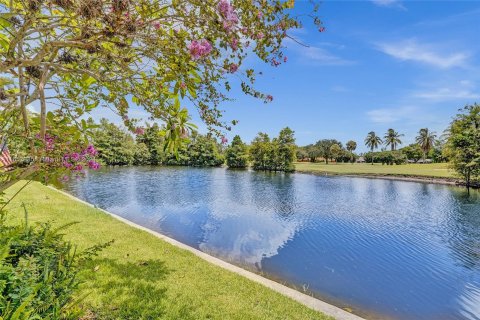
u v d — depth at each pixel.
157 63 2.30
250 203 17.41
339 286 7.19
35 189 11.76
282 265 8.26
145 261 5.03
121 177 29.22
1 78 2.35
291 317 3.75
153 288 3.99
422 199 20.83
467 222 13.98
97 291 3.66
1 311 1.54
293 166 49.31
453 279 7.73
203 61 2.22
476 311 6.27
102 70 2.60
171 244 6.35
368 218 14.55
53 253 2.38
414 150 83.56
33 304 1.70
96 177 28.59
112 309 3.30
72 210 8.46
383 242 10.72
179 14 1.95
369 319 5.86
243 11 2.19
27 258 2.04
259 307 3.91
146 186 22.70
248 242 10.14
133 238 6.35
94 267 4.39
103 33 1.74
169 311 3.44
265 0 2.26
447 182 31.61
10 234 2.31
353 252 9.52
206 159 54.72
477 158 26.11
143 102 2.32
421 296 6.83
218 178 32.69
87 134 2.88
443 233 12.05
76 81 2.75
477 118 27.78
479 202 19.61
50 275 1.94
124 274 4.32
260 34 2.27
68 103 2.88
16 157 2.77
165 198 17.66
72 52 2.46
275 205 17.09
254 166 51.50
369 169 50.81
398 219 14.48
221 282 4.59
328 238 11.02
